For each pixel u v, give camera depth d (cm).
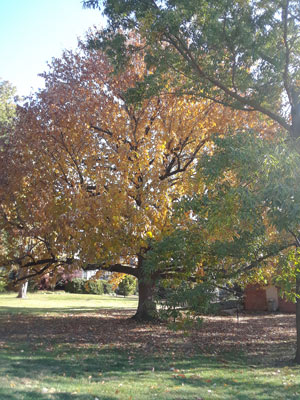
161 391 692
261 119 1344
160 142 1492
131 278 4259
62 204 1330
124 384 735
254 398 672
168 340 1318
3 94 2681
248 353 1146
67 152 1438
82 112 1455
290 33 1127
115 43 1132
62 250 1409
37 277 1866
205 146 1598
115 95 1591
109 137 1507
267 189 649
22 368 818
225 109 1505
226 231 834
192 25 1080
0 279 2022
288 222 640
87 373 818
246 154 714
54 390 658
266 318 2136
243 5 1066
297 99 1078
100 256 1341
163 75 1288
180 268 959
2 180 1440
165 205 1306
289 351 1179
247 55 1048
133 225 1255
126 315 2103
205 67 1140
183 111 1559
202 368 923
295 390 734
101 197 1280
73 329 1501
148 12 1036
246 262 902
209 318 2064
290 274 862
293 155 698
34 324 1623
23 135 1453
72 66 1596
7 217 1580
